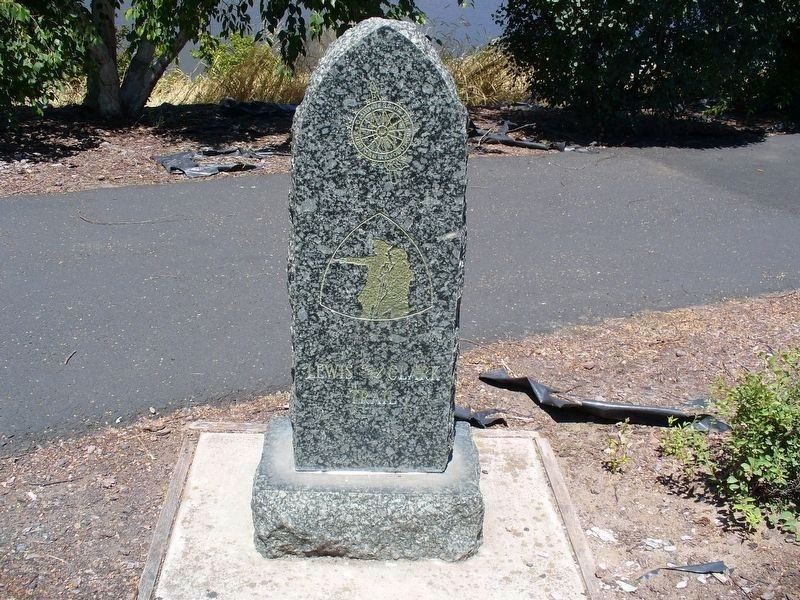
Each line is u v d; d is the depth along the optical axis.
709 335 5.46
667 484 3.97
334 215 3.04
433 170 2.99
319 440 3.40
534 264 6.59
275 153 9.46
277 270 6.25
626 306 5.89
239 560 3.37
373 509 3.32
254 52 13.42
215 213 7.46
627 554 3.53
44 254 6.44
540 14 10.18
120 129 10.37
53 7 9.33
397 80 2.87
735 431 3.90
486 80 13.08
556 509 3.70
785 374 3.99
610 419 4.46
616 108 10.52
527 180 8.80
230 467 3.89
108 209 7.49
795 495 3.83
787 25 10.62
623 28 9.41
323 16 9.28
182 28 9.96
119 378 4.71
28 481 3.85
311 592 3.23
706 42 9.80
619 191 8.54
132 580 3.30
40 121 10.40
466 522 3.36
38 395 4.51
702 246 7.09
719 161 9.76
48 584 3.27
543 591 3.26
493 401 4.63
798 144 10.67
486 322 5.58
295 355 3.27
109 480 3.87
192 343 5.13
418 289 3.16
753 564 3.48
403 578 3.31
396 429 3.39
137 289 5.86
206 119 11.05
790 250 7.06
